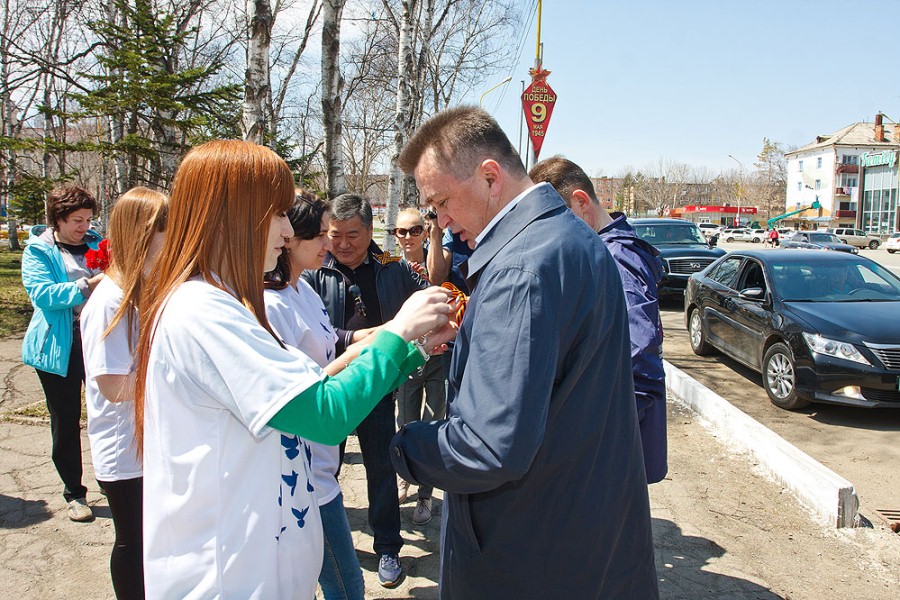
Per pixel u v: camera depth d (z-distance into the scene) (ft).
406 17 29.17
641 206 329.93
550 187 4.89
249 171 4.39
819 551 10.68
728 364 25.34
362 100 88.17
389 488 9.62
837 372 17.44
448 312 4.82
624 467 4.98
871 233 163.22
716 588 9.56
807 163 230.07
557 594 4.80
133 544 7.38
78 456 11.41
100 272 12.22
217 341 3.98
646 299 7.48
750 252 24.23
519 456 4.06
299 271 7.79
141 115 31.32
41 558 10.14
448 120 4.99
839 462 15.11
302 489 4.67
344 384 4.22
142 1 30.07
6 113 56.95
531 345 4.15
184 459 4.11
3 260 62.23
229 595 4.13
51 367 10.69
